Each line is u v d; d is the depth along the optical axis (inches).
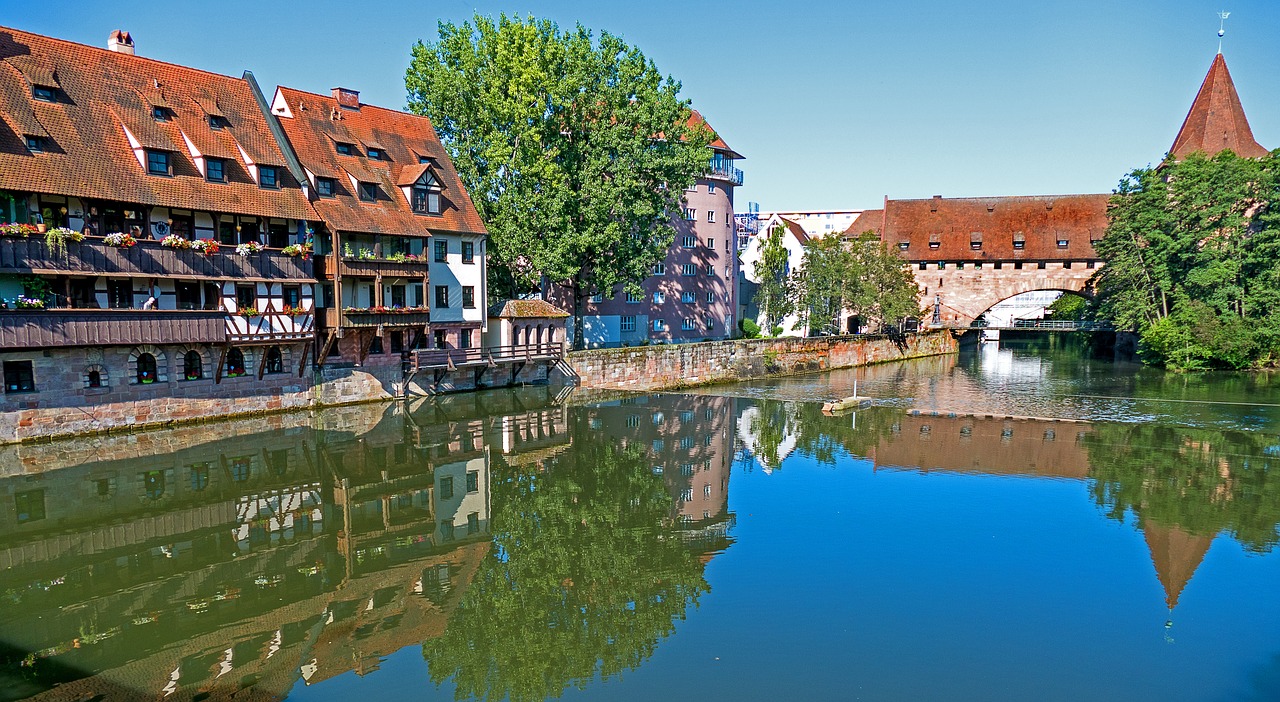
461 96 1624.0
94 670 492.7
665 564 697.6
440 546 745.0
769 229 2541.8
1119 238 2340.1
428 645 546.9
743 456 1131.3
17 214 957.2
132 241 1003.3
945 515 831.1
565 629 572.1
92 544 719.7
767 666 509.4
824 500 894.4
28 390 987.3
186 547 719.1
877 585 639.8
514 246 1574.8
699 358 1943.9
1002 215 2960.1
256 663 510.3
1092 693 476.4
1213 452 1141.7
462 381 1547.7
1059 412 1510.8
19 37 1061.1
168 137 1113.4
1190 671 503.2
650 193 1733.5
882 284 2532.0
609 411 1491.1
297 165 1273.4
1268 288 2096.5
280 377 1254.9
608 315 2133.4
